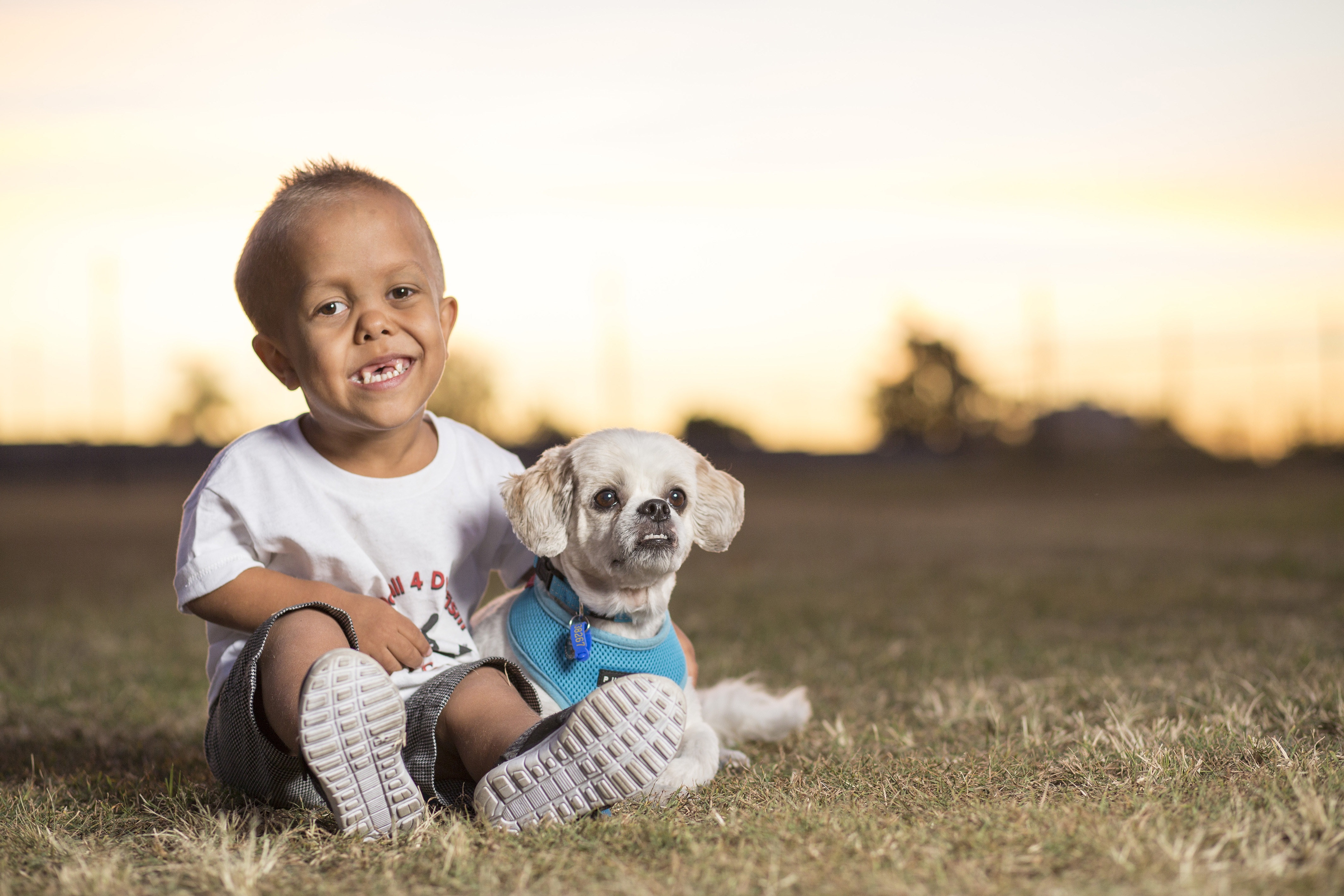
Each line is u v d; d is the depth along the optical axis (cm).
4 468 3622
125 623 668
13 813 250
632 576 272
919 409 4219
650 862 198
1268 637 481
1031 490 2603
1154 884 173
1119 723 303
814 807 229
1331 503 1667
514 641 275
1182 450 2964
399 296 267
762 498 2536
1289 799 222
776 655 503
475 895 185
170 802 259
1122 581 752
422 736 236
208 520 266
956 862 192
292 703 220
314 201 265
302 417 291
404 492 278
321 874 201
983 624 580
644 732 209
